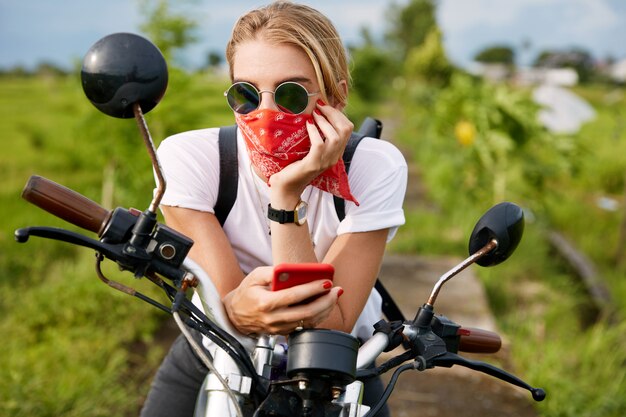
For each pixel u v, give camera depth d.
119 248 1.48
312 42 1.74
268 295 1.48
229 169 1.95
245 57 1.77
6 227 7.37
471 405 4.39
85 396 3.99
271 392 1.52
